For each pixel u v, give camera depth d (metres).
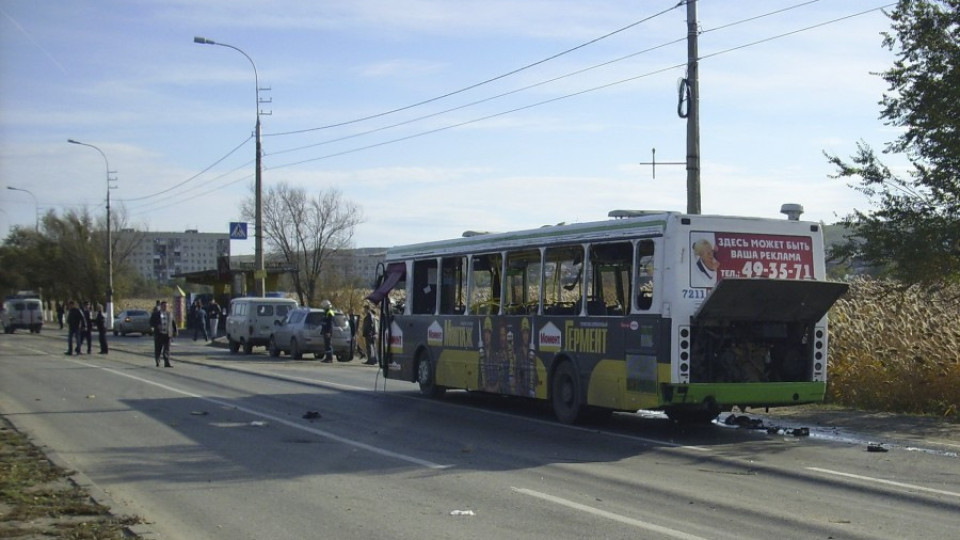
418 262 20.53
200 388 21.77
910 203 17.33
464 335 18.55
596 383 14.81
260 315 37.62
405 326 20.80
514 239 17.08
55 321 91.81
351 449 12.77
